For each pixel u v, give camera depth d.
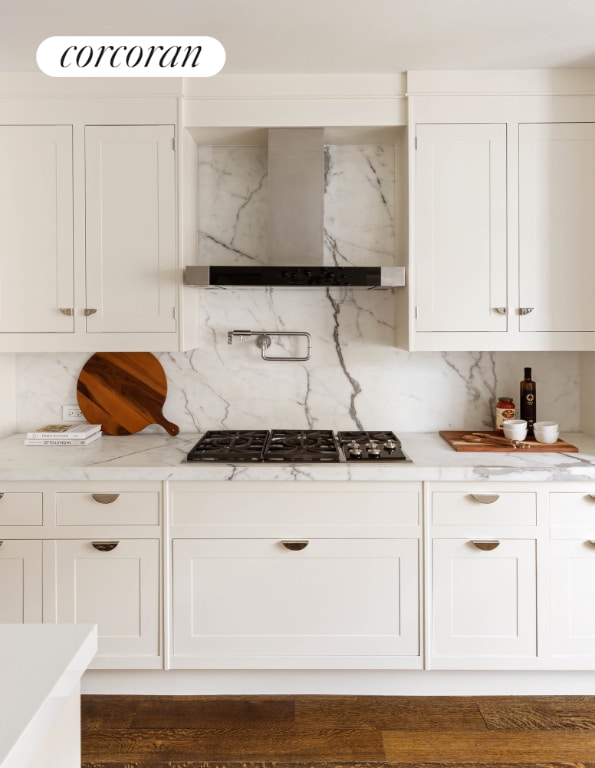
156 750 2.21
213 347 3.09
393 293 3.08
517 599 2.47
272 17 2.20
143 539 2.47
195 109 2.69
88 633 1.08
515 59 2.56
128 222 2.69
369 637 2.48
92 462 2.52
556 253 2.70
